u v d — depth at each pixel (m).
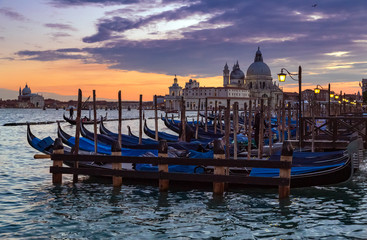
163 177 16.45
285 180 15.01
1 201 15.51
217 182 15.88
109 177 19.70
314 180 16.69
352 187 17.70
